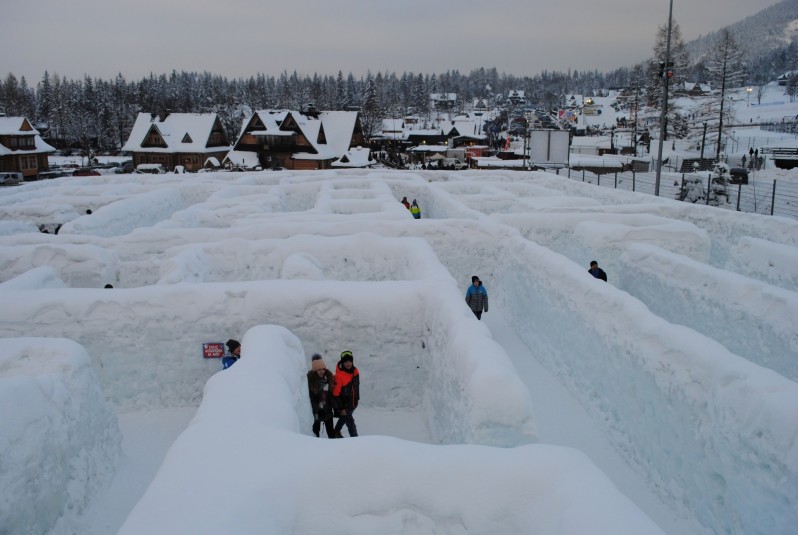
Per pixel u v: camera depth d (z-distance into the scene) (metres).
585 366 9.63
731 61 49.44
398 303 9.05
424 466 4.28
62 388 6.54
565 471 4.20
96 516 6.59
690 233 13.76
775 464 5.50
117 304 8.82
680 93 60.25
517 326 12.99
